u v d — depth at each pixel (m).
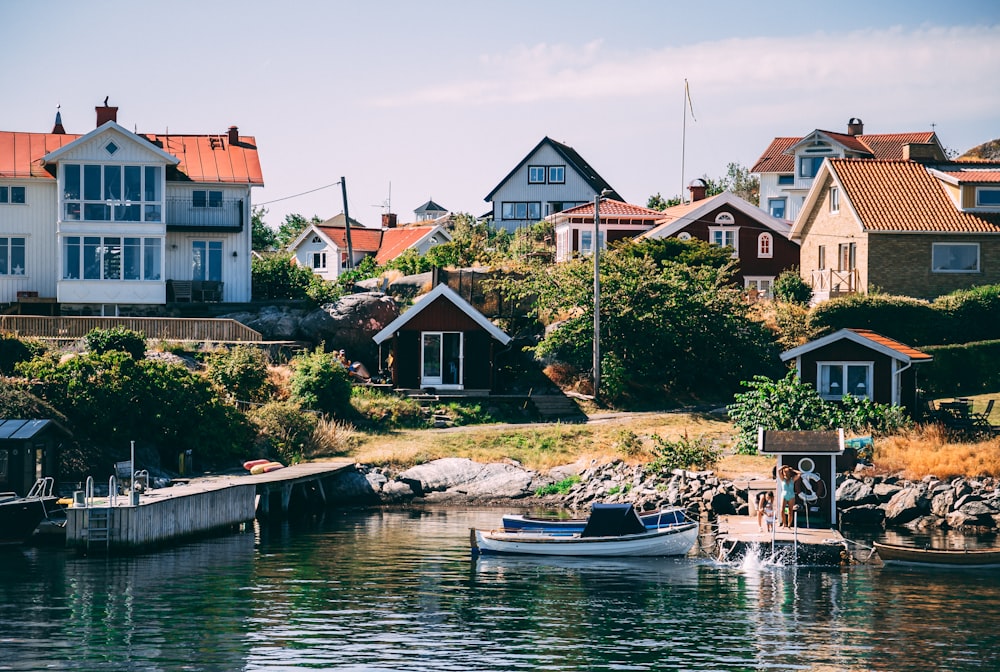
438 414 59.25
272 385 58.06
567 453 54.59
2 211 66.75
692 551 39.81
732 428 56.62
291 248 112.19
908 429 52.28
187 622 28.92
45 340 58.56
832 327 65.31
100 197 65.44
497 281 68.38
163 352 58.94
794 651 26.98
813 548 37.56
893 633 28.56
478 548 38.47
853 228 70.88
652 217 87.94
